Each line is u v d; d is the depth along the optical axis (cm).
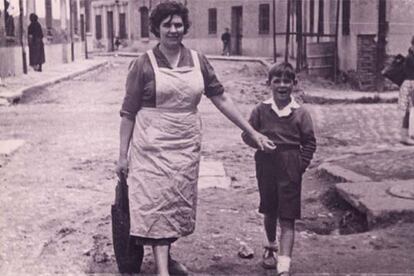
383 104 1897
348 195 790
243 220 736
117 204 544
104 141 1288
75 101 1975
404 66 1260
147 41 5641
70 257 614
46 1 3356
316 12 2786
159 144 509
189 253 616
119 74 3128
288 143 540
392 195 778
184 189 516
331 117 1627
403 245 639
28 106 1842
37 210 786
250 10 4362
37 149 1202
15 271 579
